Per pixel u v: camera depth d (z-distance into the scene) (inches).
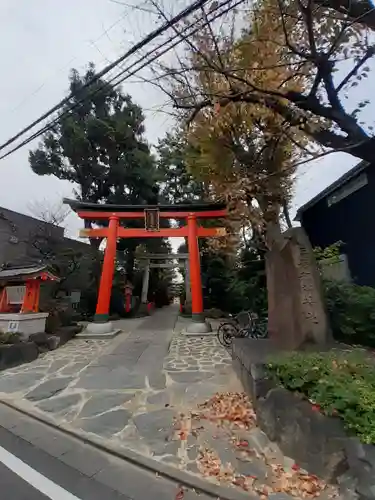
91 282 689.0
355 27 132.4
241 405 163.0
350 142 134.3
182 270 1048.8
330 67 128.6
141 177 717.3
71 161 678.5
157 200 791.7
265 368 151.5
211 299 676.7
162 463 115.1
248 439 130.1
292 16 131.4
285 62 174.4
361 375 116.3
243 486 99.3
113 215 465.7
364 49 132.2
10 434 144.0
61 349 330.3
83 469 114.0
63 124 639.8
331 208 368.8
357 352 149.3
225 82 181.9
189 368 249.4
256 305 396.8
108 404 175.3
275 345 196.2
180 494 98.0
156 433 139.3
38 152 675.4
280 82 178.7
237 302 586.6
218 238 466.0
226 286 636.7
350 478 89.0
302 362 130.6
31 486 103.7
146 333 446.0
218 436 134.0
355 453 88.9
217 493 96.6
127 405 173.5
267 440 128.4
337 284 255.1
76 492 100.1
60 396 190.2
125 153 717.3
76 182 717.9
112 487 102.6
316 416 105.8
